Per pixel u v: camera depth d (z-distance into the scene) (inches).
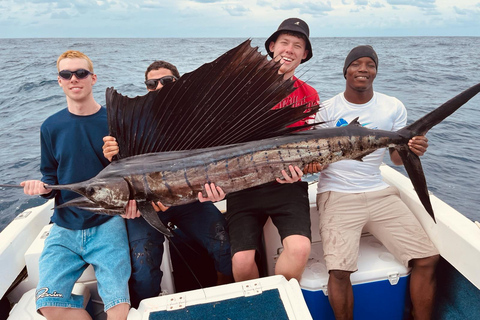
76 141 86.8
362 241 97.3
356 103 100.3
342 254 82.7
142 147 72.7
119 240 84.0
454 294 85.7
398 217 88.3
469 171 225.1
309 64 930.7
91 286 87.9
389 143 78.3
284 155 73.4
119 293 76.1
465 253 76.0
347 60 98.3
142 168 70.9
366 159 94.3
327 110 102.9
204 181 71.6
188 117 70.6
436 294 90.4
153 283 84.5
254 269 84.9
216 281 108.0
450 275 86.8
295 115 71.7
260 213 89.4
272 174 74.0
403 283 85.7
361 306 85.4
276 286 70.6
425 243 84.3
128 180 70.2
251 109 70.4
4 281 81.4
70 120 87.4
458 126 321.4
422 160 241.1
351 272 81.0
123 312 75.1
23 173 249.3
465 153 254.8
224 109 70.4
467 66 935.7
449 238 80.4
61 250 81.8
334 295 80.8
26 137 333.1
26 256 86.0
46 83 621.0
